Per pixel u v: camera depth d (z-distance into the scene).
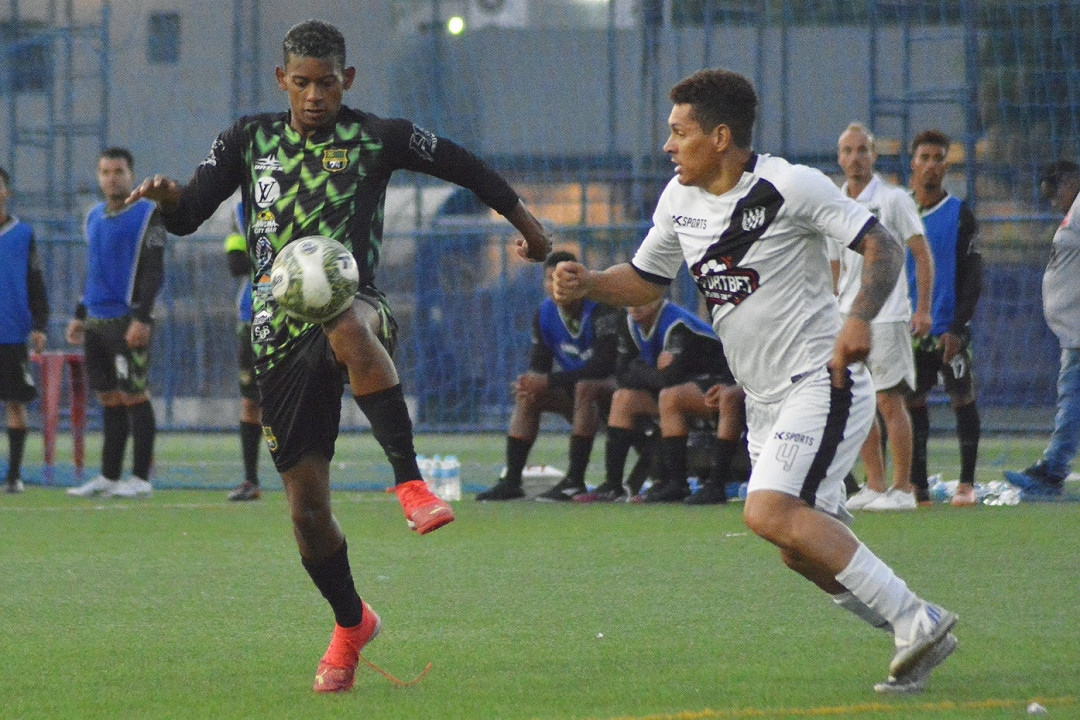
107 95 63.72
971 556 22.39
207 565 22.55
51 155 64.06
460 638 16.33
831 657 15.01
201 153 65.62
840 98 58.31
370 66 62.84
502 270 59.69
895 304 29.05
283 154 13.77
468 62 62.12
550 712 12.58
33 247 36.38
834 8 58.06
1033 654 14.94
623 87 60.78
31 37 66.38
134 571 21.89
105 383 35.03
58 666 14.98
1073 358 32.06
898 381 29.33
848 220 13.20
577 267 14.85
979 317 55.88
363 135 13.72
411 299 60.28
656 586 19.91
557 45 61.53
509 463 34.41
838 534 13.19
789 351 13.62
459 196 61.19
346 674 13.80
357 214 13.68
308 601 19.06
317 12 63.09
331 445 13.95
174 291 61.81
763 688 13.48
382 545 24.84
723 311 13.94
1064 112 53.28
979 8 54.41
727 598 18.86
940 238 31.00
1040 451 48.53
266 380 13.69
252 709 12.95
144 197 13.53
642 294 15.11
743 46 58.88
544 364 34.53
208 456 51.78
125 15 65.62
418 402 59.97
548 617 17.61
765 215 13.48
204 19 65.12
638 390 33.38
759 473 13.44
